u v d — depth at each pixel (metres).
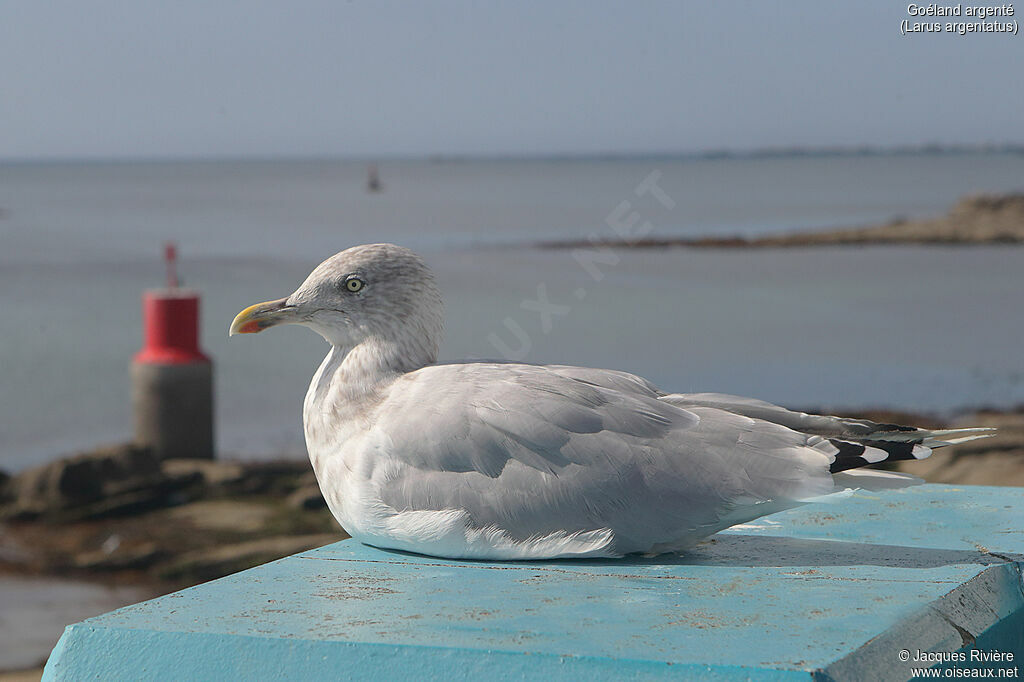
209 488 12.34
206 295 27.23
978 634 2.48
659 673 2.07
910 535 3.12
